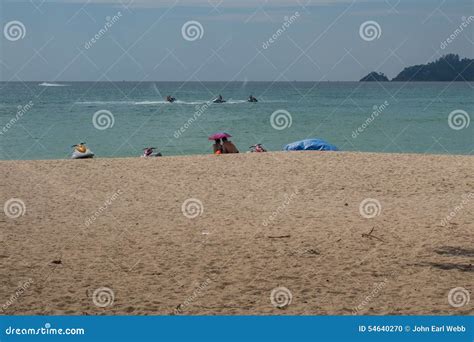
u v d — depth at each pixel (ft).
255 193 48.08
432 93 374.02
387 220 38.60
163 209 42.39
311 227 36.68
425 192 48.47
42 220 38.93
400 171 57.00
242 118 160.86
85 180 53.78
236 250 31.60
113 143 105.81
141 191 49.08
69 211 41.75
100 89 441.27
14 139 110.22
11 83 652.07
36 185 51.47
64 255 30.71
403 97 310.86
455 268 28.40
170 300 24.36
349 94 369.91
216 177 54.65
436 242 33.04
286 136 118.62
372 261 29.53
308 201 44.98
